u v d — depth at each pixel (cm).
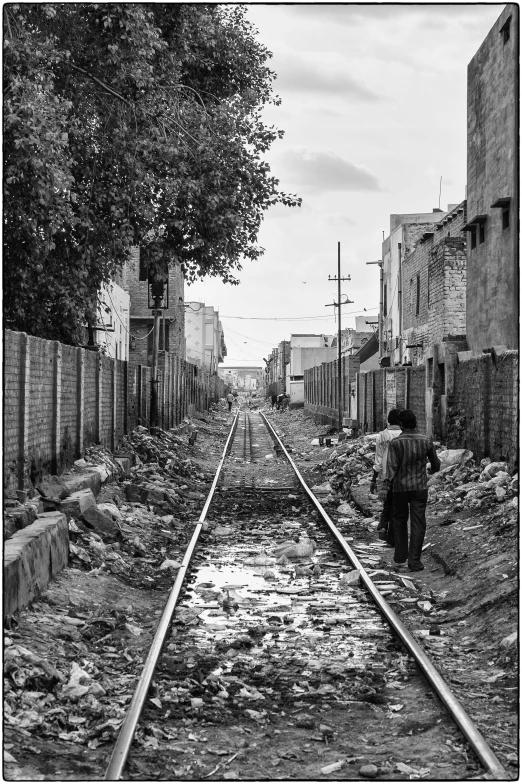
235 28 2223
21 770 571
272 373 14912
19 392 1207
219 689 758
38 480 1341
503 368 1667
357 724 688
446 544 1334
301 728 678
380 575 1243
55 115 1448
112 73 1797
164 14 1964
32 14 1622
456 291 2853
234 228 1986
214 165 1909
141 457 2375
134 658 848
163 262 2077
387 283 4666
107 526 1362
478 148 2359
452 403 2130
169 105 1892
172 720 685
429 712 697
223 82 2247
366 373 3766
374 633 952
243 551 1464
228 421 6869
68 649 832
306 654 873
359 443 2927
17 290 1738
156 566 1330
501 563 1107
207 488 2361
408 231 4144
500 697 732
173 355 3969
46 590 1008
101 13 1655
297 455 3584
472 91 2434
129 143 1816
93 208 1881
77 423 1711
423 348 3391
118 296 4016
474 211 2405
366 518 1814
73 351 1662
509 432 1627
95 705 698
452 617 1002
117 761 572
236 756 620
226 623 1001
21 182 1481
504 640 845
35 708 677
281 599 1128
